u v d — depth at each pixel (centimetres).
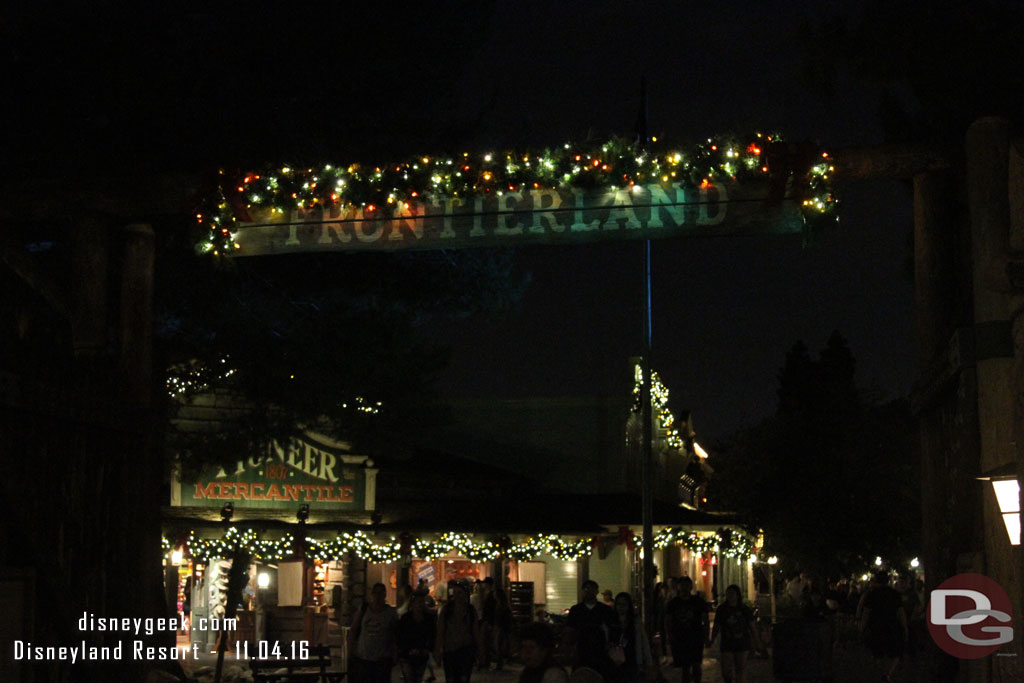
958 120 1188
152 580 1362
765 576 6334
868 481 4619
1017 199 781
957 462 988
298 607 2959
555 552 3225
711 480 5484
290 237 1276
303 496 3047
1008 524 751
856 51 1192
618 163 1212
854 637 3834
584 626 1241
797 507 4650
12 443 1037
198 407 2736
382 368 2030
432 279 1861
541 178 1223
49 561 1093
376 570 3300
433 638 1670
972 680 952
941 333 1154
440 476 3400
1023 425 706
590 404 4297
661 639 2936
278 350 1994
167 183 1309
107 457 1251
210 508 2969
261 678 1762
